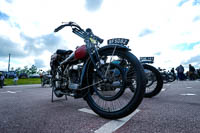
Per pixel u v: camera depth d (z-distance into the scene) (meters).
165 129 1.13
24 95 3.51
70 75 2.14
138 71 1.38
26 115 1.60
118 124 1.27
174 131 1.09
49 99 2.80
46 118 1.48
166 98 2.67
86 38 1.90
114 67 1.65
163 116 1.48
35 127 1.22
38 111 1.78
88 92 1.74
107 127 1.20
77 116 1.55
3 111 1.79
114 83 1.58
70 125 1.26
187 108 1.82
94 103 1.66
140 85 1.33
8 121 1.39
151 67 2.99
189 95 3.04
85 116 1.55
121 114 1.36
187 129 1.13
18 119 1.45
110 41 1.76
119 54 1.60
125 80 1.53
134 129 1.14
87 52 1.92
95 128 1.18
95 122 1.34
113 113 1.41
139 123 1.28
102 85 1.70
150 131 1.10
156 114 1.55
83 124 1.29
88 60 1.89
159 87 2.76
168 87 5.06
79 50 1.95
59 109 1.89
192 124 1.24
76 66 2.09
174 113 1.59
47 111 1.78
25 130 1.16
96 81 1.81
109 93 1.69
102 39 2.04
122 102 2.19
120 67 1.58
